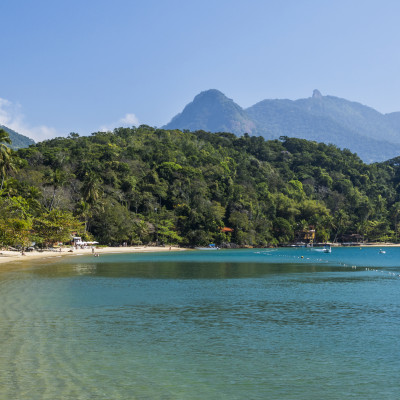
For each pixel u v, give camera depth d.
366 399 16.98
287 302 39.31
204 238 182.88
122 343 24.33
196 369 20.12
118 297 40.94
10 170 117.88
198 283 53.84
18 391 16.86
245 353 22.80
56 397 16.36
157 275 63.59
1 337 24.97
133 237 167.12
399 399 17.00
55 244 131.38
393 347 24.14
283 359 21.86
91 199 145.25
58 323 28.92
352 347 24.17
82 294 42.22
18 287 46.47
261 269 78.56
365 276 65.81
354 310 35.47
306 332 27.52
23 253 100.62
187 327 28.64
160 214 184.62
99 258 104.00
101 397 16.53
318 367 20.70
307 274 68.75
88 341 24.61
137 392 17.17
